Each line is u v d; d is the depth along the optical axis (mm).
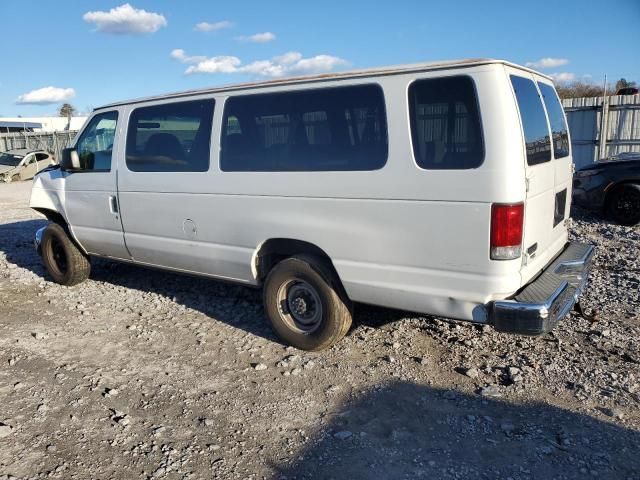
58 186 6754
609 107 13688
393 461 3385
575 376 4250
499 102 3674
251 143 4867
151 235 5793
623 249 8039
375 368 4539
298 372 4527
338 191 4312
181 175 5359
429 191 3898
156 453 3541
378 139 4129
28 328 5758
